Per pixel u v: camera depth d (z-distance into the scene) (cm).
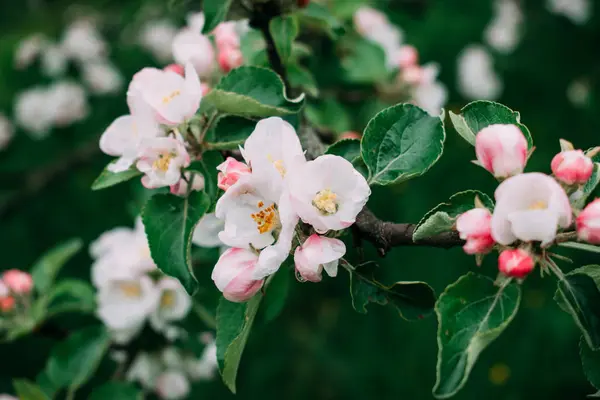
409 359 136
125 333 71
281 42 61
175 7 67
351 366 140
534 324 131
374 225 52
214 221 59
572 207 49
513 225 47
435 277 125
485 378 131
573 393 127
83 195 128
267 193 50
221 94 54
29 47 124
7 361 128
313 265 48
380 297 53
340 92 82
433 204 123
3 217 121
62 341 71
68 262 128
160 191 61
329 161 49
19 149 128
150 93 55
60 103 123
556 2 130
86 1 130
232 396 138
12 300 71
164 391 74
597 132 132
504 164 49
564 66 134
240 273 49
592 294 49
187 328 73
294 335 147
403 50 81
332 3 78
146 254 69
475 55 120
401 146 53
